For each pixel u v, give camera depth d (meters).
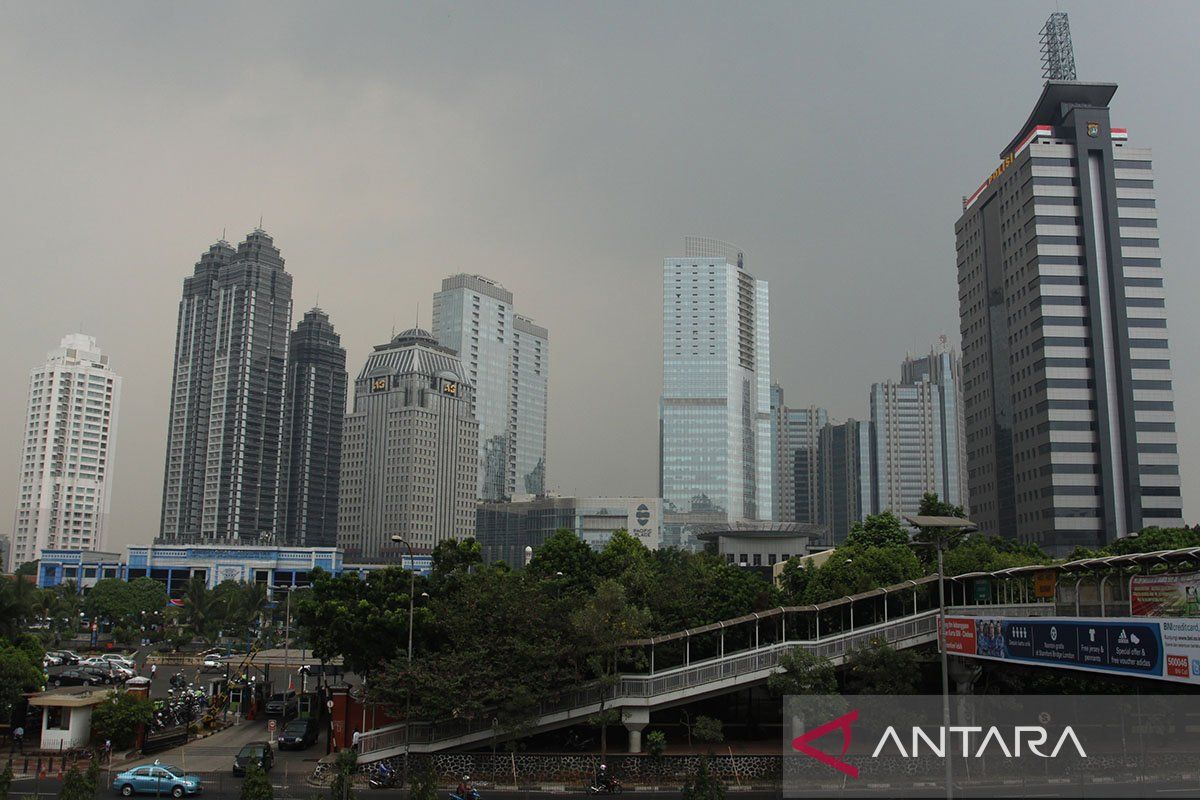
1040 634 47.97
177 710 75.44
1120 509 150.62
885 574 75.25
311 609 66.88
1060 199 160.75
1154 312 155.75
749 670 61.38
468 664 58.16
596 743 63.84
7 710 64.06
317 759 62.81
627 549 97.38
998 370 174.62
